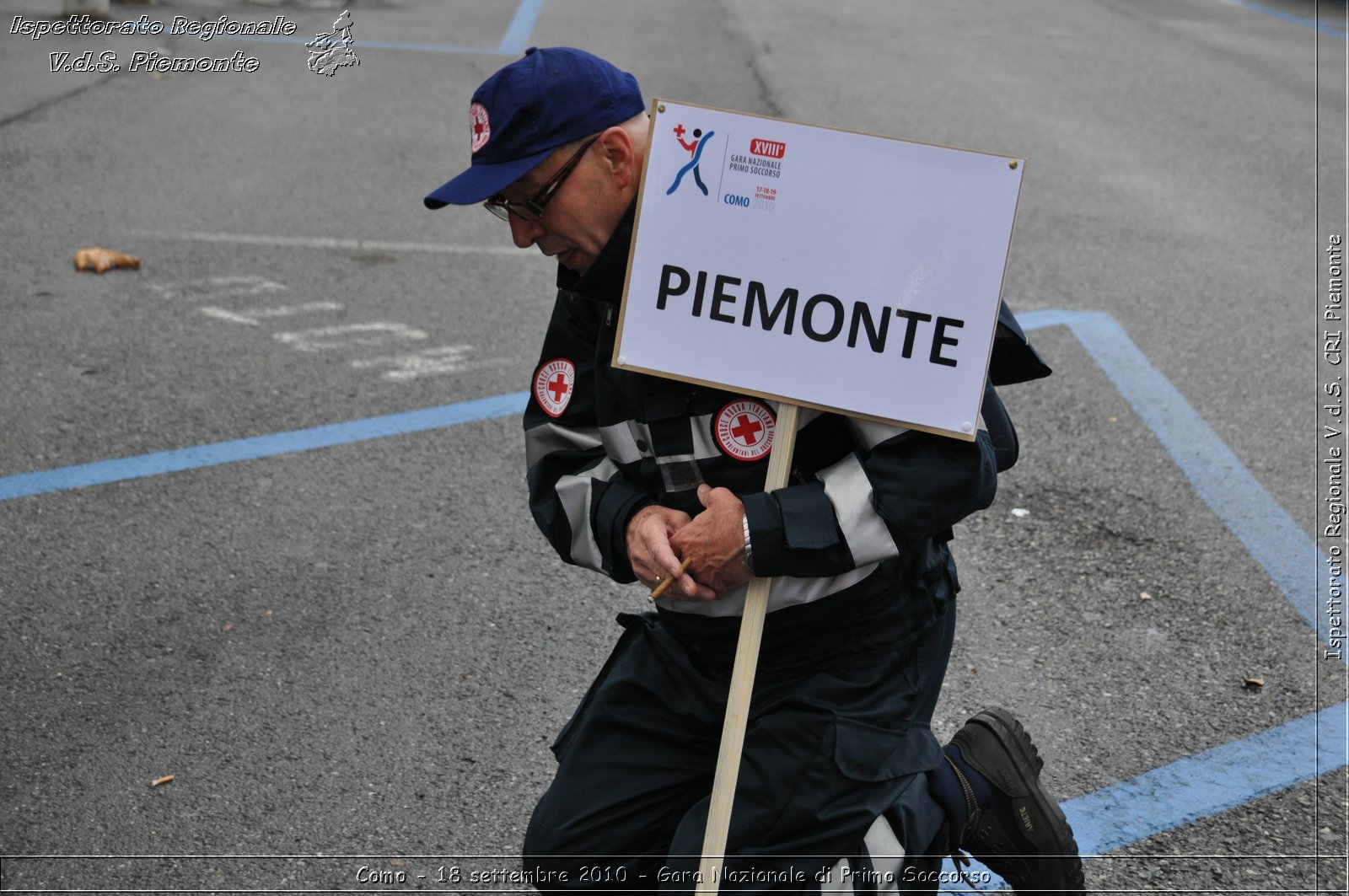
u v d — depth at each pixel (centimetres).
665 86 1046
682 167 196
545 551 402
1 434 465
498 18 1341
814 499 196
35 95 953
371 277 634
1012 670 349
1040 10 1559
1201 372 554
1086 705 336
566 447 229
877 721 211
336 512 421
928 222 190
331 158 826
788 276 195
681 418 206
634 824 224
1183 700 339
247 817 289
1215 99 1102
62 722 317
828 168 192
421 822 289
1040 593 386
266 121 908
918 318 192
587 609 372
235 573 384
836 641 211
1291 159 910
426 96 991
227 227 696
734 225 196
